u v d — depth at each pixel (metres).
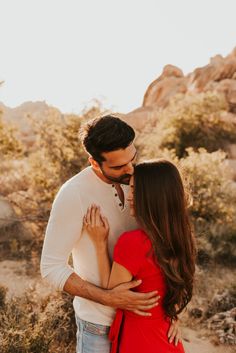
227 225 8.88
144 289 2.26
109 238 2.36
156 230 2.18
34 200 9.45
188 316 6.10
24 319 4.48
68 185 2.27
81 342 2.50
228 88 24.34
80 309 2.49
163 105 29.42
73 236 2.27
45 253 2.27
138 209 2.20
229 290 6.75
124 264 2.21
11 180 10.34
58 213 2.24
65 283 2.24
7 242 8.55
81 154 9.99
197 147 16.88
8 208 9.19
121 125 2.11
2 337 4.13
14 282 7.04
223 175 10.12
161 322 2.35
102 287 2.33
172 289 2.27
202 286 6.95
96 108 10.27
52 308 4.79
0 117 13.11
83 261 2.38
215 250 8.36
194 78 28.94
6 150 12.64
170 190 2.19
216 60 28.33
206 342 5.63
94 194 2.29
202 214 9.24
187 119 17.22
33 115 10.91
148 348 2.31
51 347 4.44
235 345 5.56
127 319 2.35
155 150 10.98
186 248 2.26
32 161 10.20
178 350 2.45
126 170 2.17
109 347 2.46
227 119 18.25
